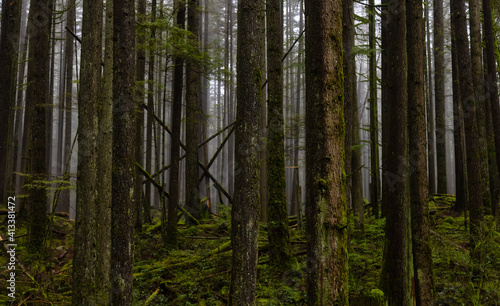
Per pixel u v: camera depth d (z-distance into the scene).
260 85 5.53
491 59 8.38
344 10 7.79
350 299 4.69
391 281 5.35
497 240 7.22
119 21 5.23
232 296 5.11
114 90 5.19
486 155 9.17
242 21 5.52
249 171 5.27
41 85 8.75
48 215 10.15
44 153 8.73
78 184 5.42
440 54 15.27
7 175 12.46
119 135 5.12
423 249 5.70
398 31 5.73
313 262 3.71
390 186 5.55
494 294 5.86
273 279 7.42
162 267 8.13
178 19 10.86
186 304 6.70
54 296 6.50
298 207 10.98
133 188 5.21
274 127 8.38
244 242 5.16
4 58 10.70
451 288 6.50
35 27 8.80
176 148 9.97
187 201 12.36
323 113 3.76
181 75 10.20
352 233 9.41
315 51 3.83
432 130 18.42
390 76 5.74
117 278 4.96
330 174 3.71
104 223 5.54
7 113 11.08
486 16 8.38
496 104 8.55
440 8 15.34
